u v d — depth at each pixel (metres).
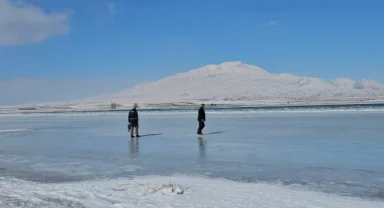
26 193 10.73
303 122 36.81
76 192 10.77
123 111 98.88
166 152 19.41
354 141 21.83
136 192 10.62
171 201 9.63
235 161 16.27
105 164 16.28
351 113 50.56
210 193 10.53
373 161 15.55
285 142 22.20
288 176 13.07
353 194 10.50
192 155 18.19
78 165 16.19
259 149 19.64
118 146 22.47
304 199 9.86
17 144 25.02
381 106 71.69
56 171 14.90
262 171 14.02
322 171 13.80
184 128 34.88
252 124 36.66
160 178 13.06
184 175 13.58
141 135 28.97
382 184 11.72
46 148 22.45
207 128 33.69
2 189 11.42
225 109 80.88
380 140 22.05
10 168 15.73
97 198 10.03
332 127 30.50
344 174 13.23
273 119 43.19
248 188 11.24
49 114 97.12
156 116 62.16
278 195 10.31
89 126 42.66
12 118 80.12
